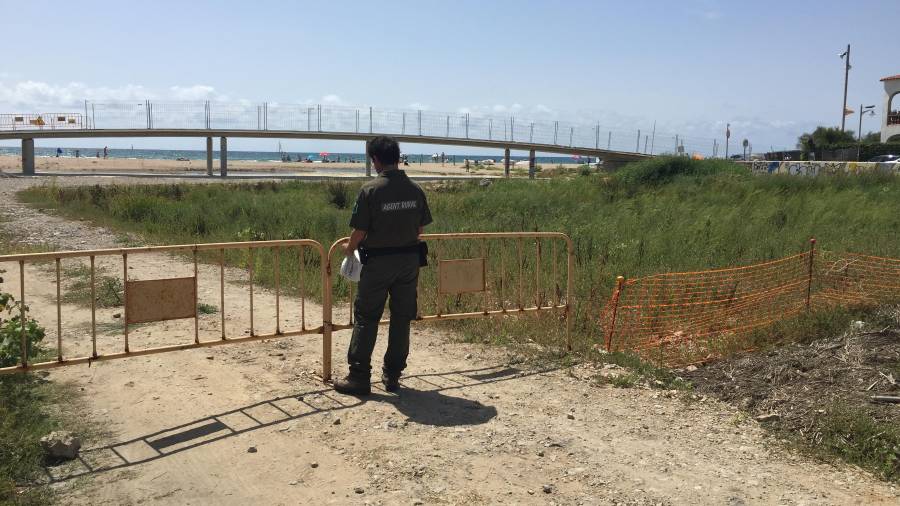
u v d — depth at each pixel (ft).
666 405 17.26
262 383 18.43
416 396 17.54
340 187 81.30
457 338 23.29
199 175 162.30
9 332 17.95
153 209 63.52
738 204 58.49
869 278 28.71
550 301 27.71
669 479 13.16
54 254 14.93
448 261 19.81
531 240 41.24
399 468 13.34
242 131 160.45
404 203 16.52
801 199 59.77
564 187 82.64
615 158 182.19
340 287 31.24
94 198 77.05
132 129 152.87
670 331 23.21
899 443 14.25
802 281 27.99
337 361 20.67
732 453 14.47
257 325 25.20
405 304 17.29
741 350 21.72
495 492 12.48
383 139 16.72
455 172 219.00
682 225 44.86
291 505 11.96
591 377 19.27
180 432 15.06
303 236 46.70
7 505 11.60
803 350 20.53
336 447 14.32
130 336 23.21
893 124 175.63
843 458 14.21
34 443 13.75
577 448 14.51
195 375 19.04
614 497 12.39
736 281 27.55
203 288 32.22
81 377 18.67
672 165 94.99
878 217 46.75
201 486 12.62
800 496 12.58
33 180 119.14
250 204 65.82
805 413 16.10
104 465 13.42
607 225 46.50
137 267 37.70
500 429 15.42
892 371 17.81
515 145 176.04
